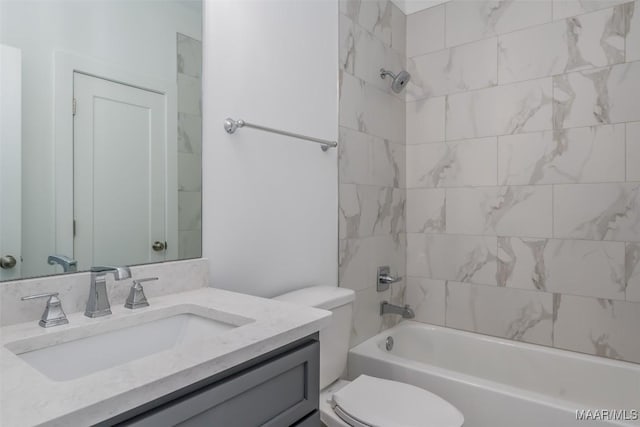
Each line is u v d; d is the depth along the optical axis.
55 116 0.94
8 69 0.87
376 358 1.82
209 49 1.30
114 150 1.06
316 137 1.77
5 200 0.86
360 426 1.21
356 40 2.05
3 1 0.86
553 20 2.00
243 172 1.42
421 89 2.43
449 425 1.17
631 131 1.80
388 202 2.30
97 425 0.52
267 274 1.51
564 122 1.96
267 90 1.52
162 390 0.58
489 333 2.18
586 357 1.85
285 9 1.61
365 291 2.10
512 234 2.11
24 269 0.89
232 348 0.70
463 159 2.27
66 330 0.81
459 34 2.29
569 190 1.95
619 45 1.83
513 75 2.11
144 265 1.10
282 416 0.82
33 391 0.53
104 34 1.04
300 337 0.85
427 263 2.40
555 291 1.99
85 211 1.00
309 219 1.73
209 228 1.30
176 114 1.21
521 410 1.43
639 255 1.79
